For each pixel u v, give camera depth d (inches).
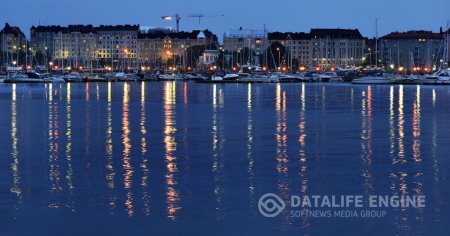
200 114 2492.6
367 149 1488.7
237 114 2491.4
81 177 1153.4
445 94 4094.5
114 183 1099.9
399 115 2450.8
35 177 1154.0
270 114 2490.2
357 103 3181.6
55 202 970.1
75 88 5201.8
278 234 829.2
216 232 834.2
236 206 947.3
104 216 898.1
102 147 1529.3
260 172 1196.5
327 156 1382.9
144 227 851.4
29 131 1876.2
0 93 4256.9
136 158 1359.5
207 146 1540.4
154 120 2228.1
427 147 1524.4
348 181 1112.8
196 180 1122.7
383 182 1104.8
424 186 1073.5
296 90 4729.3
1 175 1171.9
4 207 941.8
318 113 2541.8
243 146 1539.1
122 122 2154.3
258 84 6205.7
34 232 833.5
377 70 7869.1
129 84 6269.7
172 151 1459.2
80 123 2122.3
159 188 1059.9
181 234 826.2
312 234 829.8
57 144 1584.6
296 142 1612.9
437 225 857.5
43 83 6471.5
